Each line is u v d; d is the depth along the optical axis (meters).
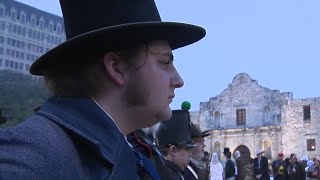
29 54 96.62
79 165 1.49
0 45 91.69
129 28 1.69
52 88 1.79
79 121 1.60
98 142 1.56
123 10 1.73
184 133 5.44
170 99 1.90
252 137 64.38
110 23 1.71
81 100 1.67
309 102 61.81
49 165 1.37
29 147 1.38
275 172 24.81
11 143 1.38
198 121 69.19
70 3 1.77
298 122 61.91
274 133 62.91
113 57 1.75
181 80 1.95
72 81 1.75
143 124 1.85
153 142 4.00
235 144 65.31
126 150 1.70
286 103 63.28
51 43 101.00
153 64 1.81
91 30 1.73
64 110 1.62
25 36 96.69
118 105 1.78
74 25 1.77
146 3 1.81
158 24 1.75
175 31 1.92
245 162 16.67
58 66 1.76
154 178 2.34
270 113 64.50
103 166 1.56
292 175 23.95
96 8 1.73
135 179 1.73
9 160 1.33
